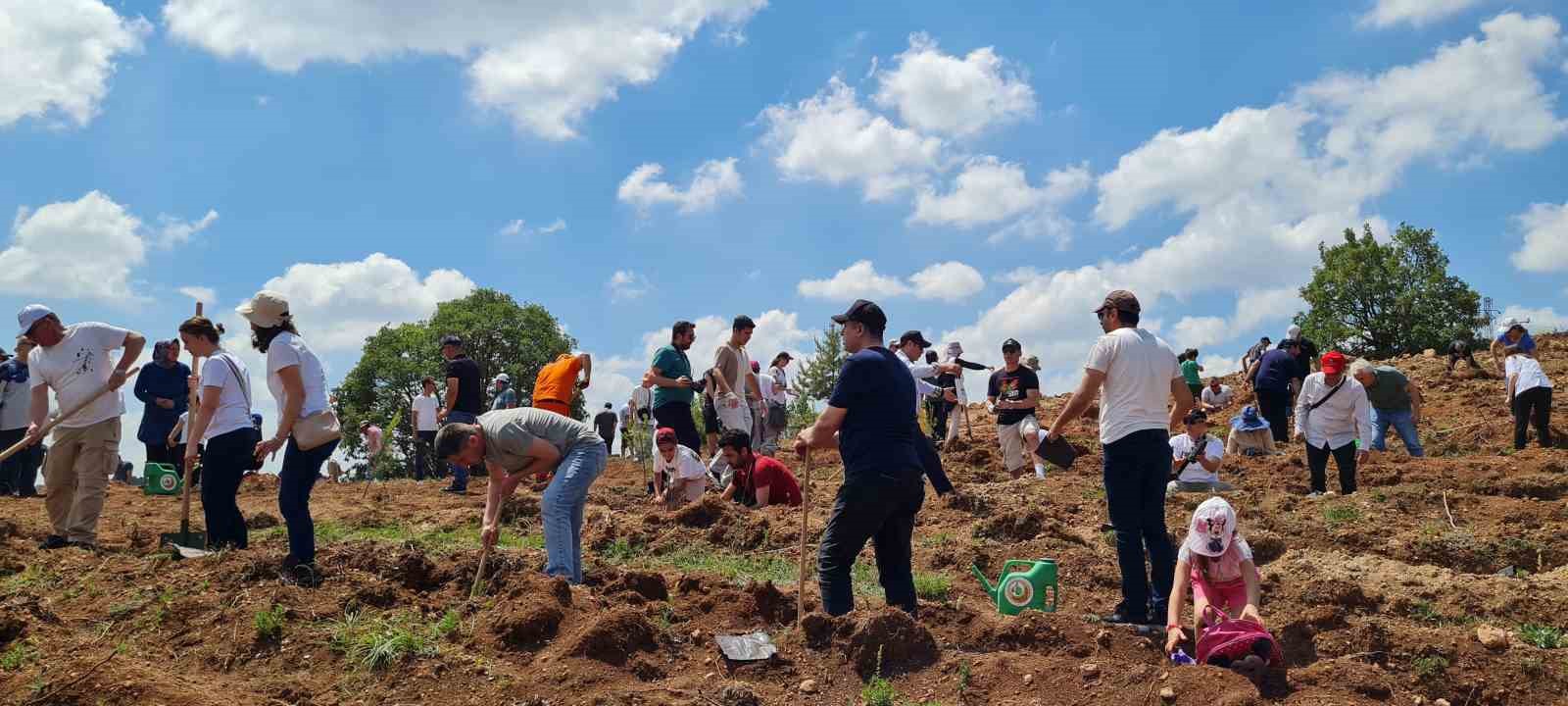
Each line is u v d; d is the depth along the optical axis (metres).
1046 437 7.00
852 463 6.39
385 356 49.09
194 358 7.94
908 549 6.79
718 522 10.42
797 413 26.05
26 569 7.38
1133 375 6.62
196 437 7.60
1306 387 12.02
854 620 6.32
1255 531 10.05
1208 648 5.93
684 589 7.10
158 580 6.79
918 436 6.73
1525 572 9.19
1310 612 6.90
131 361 8.45
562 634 6.15
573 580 6.98
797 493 11.45
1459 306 45.44
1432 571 8.67
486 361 52.06
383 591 6.59
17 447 8.07
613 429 17.36
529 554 7.79
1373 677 5.88
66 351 8.23
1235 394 23.47
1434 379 22.95
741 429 13.25
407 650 5.90
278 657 5.91
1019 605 6.90
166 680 5.50
